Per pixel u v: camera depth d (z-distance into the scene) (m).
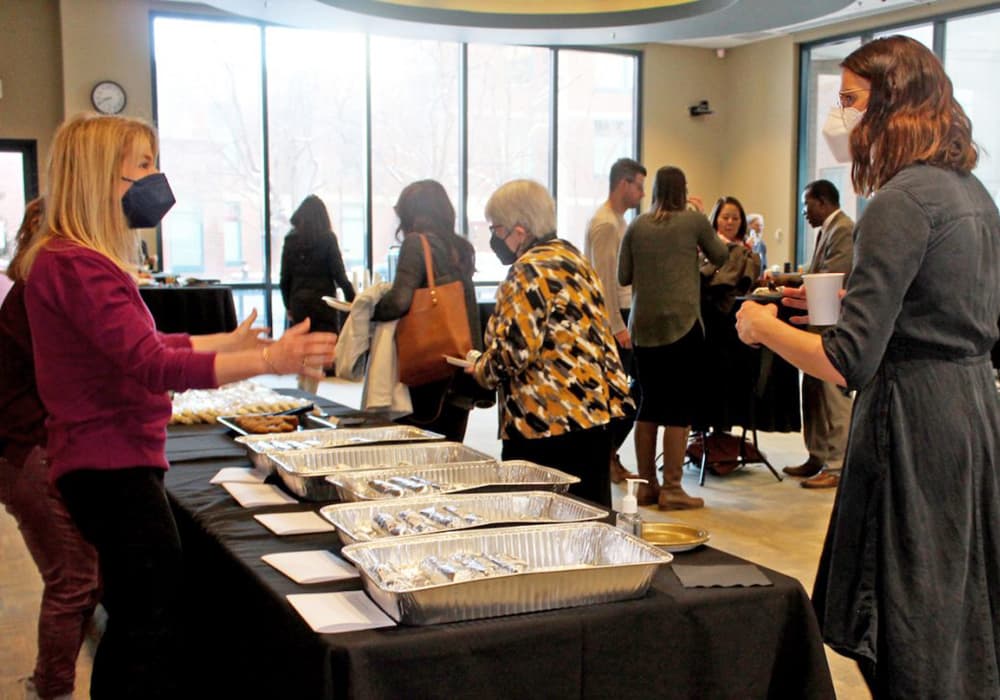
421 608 1.33
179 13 9.20
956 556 1.56
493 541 1.63
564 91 10.91
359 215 10.23
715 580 1.56
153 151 1.74
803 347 1.59
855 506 1.64
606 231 4.72
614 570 1.43
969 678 1.59
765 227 11.23
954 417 1.56
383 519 1.76
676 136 11.48
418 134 10.36
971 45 8.99
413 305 3.18
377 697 1.27
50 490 2.00
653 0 8.10
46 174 1.70
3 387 2.11
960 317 1.57
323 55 9.87
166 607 1.73
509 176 10.80
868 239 1.56
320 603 1.43
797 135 10.83
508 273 2.55
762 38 10.91
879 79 1.63
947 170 1.60
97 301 1.60
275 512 2.00
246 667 1.63
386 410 3.23
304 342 1.64
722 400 5.00
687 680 1.48
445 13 8.17
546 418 2.50
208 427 3.14
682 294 4.30
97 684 1.72
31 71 8.83
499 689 1.35
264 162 9.76
